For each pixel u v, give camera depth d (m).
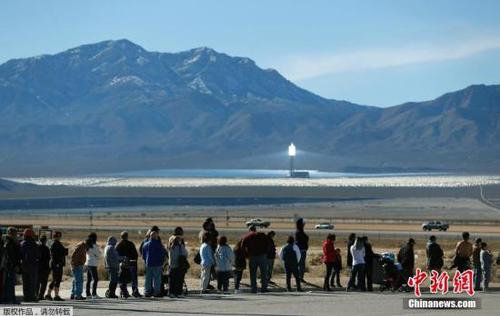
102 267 72.19
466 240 58.97
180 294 52.41
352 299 50.47
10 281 46.53
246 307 45.38
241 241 55.94
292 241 56.03
